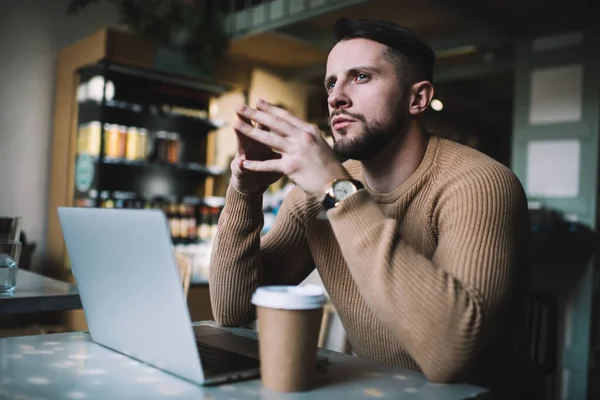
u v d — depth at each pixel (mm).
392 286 741
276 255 1163
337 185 804
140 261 690
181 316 657
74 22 3865
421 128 1077
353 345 1097
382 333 1000
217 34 3746
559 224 3525
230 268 1037
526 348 1100
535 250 2961
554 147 3822
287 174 832
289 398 638
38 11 3693
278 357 657
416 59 1037
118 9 4090
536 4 3508
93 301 850
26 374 711
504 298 791
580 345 3414
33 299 1343
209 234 3922
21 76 3627
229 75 3861
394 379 738
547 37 3820
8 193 3582
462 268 790
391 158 1061
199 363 665
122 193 3721
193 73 3658
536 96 3898
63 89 3666
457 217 876
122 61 3320
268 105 846
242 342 875
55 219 3645
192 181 4129
